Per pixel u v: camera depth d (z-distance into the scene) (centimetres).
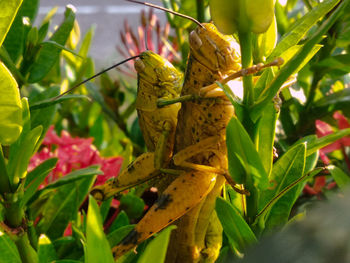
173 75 13
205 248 12
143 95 13
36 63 15
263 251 5
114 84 24
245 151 10
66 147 19
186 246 12
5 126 10
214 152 11
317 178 17
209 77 11
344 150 17
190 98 11
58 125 25
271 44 13
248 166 10
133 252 12
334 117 18
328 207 5
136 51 23
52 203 16
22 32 15
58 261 12
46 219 15
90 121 26
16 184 11
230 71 11
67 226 16
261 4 9
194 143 11
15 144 12
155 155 12
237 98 10
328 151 17
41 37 16
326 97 18
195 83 11
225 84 10
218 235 12
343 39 17
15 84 10
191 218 11
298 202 17
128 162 17
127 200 16
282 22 21
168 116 12
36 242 12
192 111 11
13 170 11
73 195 16
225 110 11
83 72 23
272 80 10
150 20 23
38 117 15
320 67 17
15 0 10
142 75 12
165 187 12
